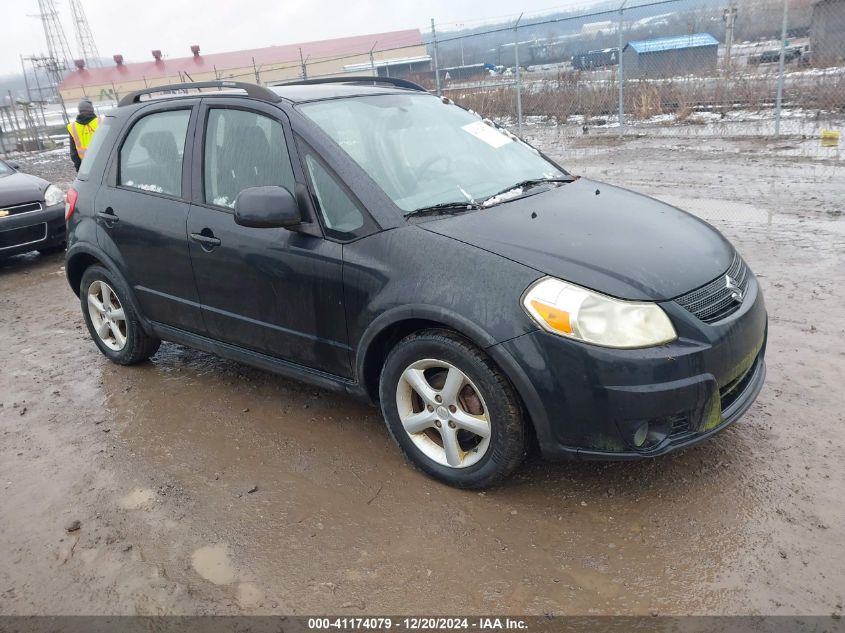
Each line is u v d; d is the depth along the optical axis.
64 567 2.70
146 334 4.39
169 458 3.43
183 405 3.98
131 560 2.70
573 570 2.49
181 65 53.19
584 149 12.80
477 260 2.74
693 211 7.59
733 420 2.76
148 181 3.98
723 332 2.65
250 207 3.02
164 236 3.79
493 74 18.17
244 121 3.53
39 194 7.77
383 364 3.20
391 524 2.79
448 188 3.30
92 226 4.26
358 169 3.14
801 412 3.39
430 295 2.78
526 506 2.85
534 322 2.58
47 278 7.30
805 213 7.16
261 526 2.84
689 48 16.52
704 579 2.40
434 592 2.43
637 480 2.96
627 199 3.51
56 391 4.32
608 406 2.53
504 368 2.62
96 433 3.74
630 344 2.51
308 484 3.11
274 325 3.44
